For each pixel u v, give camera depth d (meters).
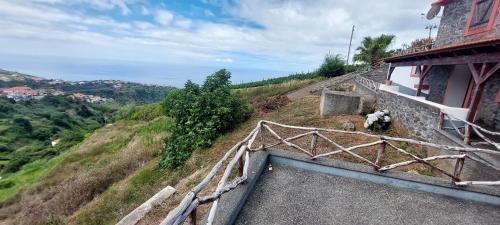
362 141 7.37
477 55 5.99
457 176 4.25
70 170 12.55
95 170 10.47
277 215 3.61
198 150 8.95
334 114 9.98
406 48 19.44
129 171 9.92
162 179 8.08
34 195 10.48
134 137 14.98
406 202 4.00
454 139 5.58
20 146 30.62
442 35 10.28
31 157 22.36
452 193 4.20
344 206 3.85
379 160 4.49
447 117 6.04
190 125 10.10
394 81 15.43
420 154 6.41
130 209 6.20
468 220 3.64
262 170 4.73
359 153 6.57
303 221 3.50
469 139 5.38
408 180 4.34
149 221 4.94
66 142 24.30
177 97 12.80
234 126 10.65
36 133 35.34
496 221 3.65
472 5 8.34
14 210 9.62
